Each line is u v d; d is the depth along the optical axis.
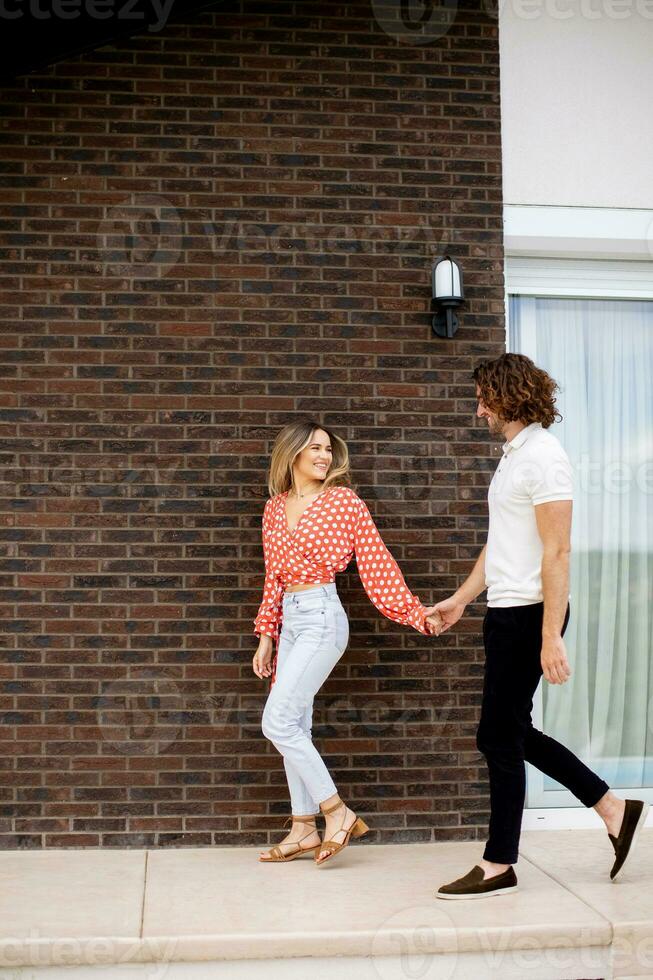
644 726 4.24
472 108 4.07
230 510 3.85
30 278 3.85
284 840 3.59
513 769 3.11
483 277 4.02
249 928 2.82
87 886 3.24
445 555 3.93
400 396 3.95
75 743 3.74
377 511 3.92
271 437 3.89
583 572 4.26
